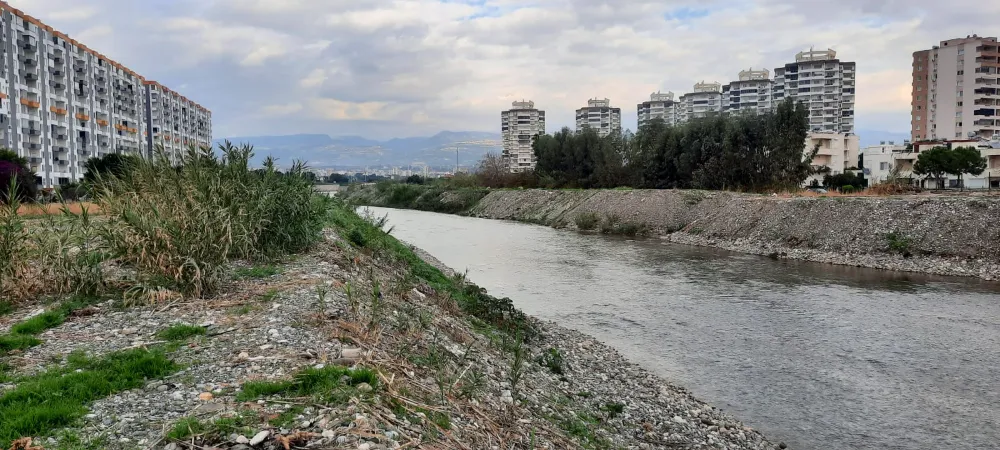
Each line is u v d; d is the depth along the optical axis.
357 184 131.88
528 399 10.83
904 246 32.97
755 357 17.03
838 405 13.57
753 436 11.69
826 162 84.44
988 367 16.05
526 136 179.00
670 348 17.91
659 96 163.38
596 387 13.61
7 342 9.59
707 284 28.09
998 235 30.62
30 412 6.85
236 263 17.80
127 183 16.91
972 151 68.25
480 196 89.69
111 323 11.27
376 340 10.77
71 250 14.80
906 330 19.73
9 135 59.72
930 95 114.94
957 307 22.91
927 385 14.80
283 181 21.14
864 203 37.88
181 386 8.03
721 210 48.34
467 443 7.61
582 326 20.45
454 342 13.12
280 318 11.49
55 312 11.62
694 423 12.09
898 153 88.50
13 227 13.12
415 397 8.49
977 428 12.34
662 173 70.25
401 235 52.03
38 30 64.62
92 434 6.57
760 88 138.12
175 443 6.36
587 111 183.50
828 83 128.00
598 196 65.31
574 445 9.26
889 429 12.30
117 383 7.98
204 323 11.20
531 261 35.75
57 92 68.94
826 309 22.77
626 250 41.25
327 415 7.11
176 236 13.22
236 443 6.38
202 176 15.66
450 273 29.17
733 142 60.69
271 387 7.84
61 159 69.50
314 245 21.39
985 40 106.56
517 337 16.08
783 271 31.75
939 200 35.00
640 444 10.59
